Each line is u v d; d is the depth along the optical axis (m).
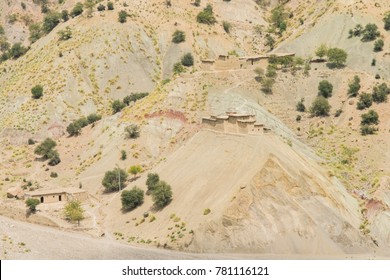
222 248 156.88
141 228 171.12
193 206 168.88
